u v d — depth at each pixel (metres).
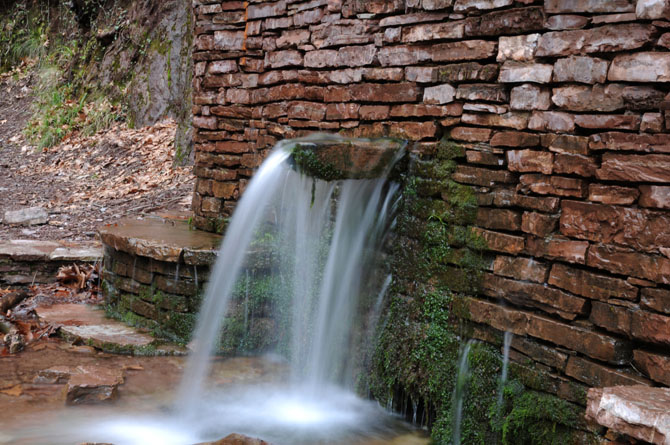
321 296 4.37
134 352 4.72
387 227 4.01
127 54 11.74
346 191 4.19
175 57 10.69
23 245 6.29
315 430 3.75
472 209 3.48
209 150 5.38
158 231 5.35
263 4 4.79
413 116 3.82
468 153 3.50
